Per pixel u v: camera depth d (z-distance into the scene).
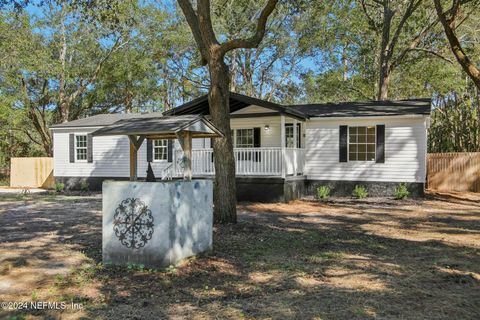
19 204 15.26
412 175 15.98
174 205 6.11
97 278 5.66
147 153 19.77
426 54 24.00
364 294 4.96
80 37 28.58
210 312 4.42
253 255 6.99
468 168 19.23
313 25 29.39
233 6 27.64
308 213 12.39
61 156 21.89
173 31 28.67
